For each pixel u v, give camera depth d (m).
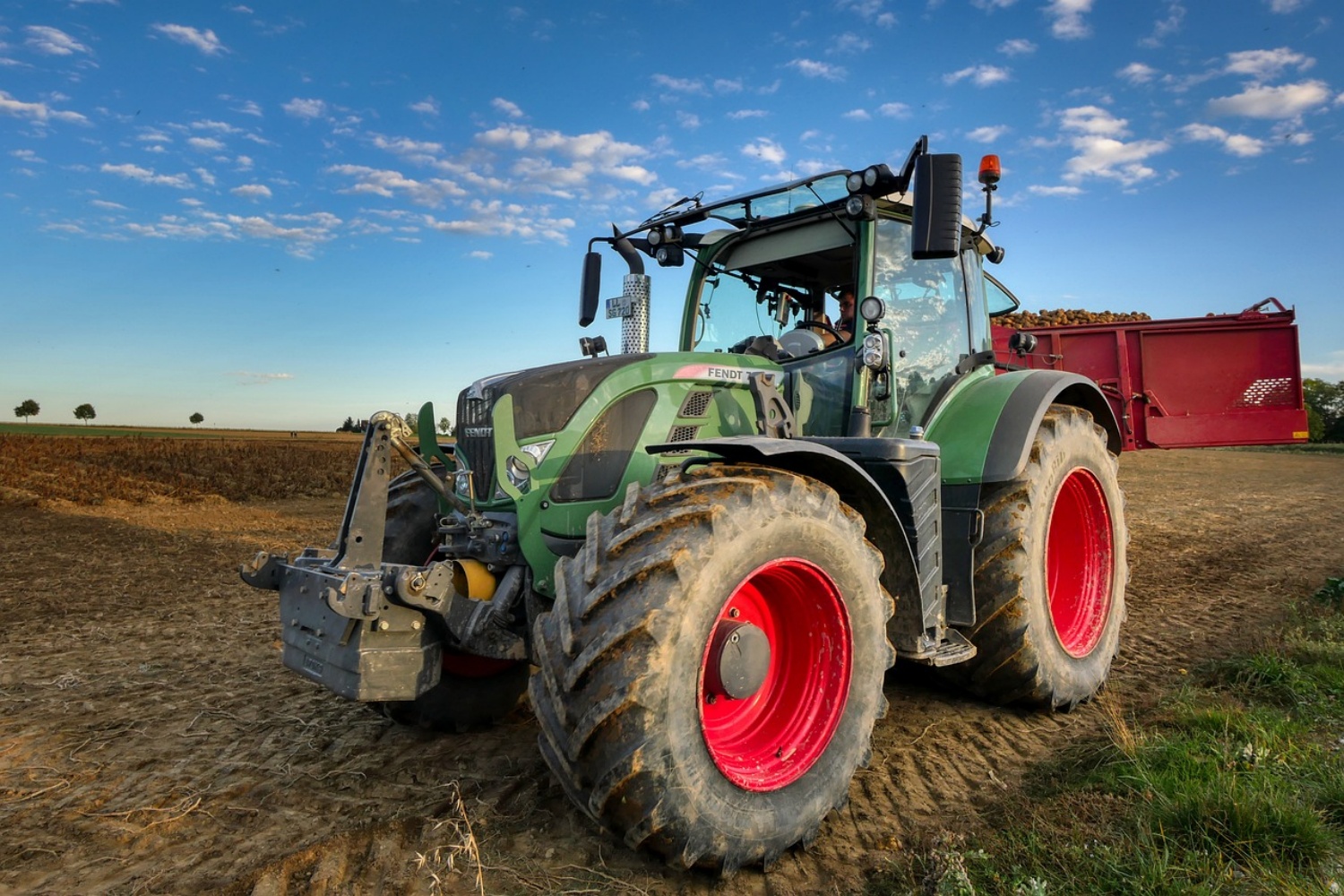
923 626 3.12
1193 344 6.56
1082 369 6.84
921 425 3.98
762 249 4.20
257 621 5.77
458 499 3.17
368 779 3.11
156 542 9.55
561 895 2.27
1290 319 6.30
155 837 2.66
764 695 2.80
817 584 2.67
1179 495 14.65
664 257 4.50
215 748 3.41
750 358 3.68
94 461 20.27
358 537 2.75
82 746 3.42
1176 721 3.41
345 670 2.57
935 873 2.27
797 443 2.59
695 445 2.59
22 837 2.66
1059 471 3.98
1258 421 6.40
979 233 4.27
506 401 3.07
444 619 2.65
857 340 3.66
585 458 3.17
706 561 2.31
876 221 3.82
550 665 2.28
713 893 2.30
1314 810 2.50
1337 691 3.61
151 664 4.67
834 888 2.32
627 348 4.18
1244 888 2.13
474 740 3.54
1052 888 2.18
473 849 2.44
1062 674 3.80
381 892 2.29
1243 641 4.69
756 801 2.39
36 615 5.91
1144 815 2.49
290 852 2.53
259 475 18.16
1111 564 4.38
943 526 3.77
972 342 4.47
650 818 2.17
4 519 11.61
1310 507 12.53
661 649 2.18
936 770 3.17
